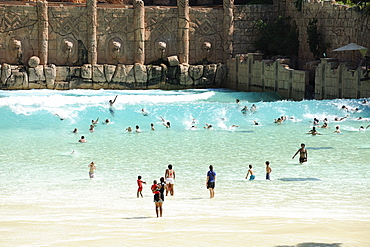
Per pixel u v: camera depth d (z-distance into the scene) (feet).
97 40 297.74
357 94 245.45
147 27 304.09
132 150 184.85
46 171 157.79
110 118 235.20
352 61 263.70
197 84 311.27
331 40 279.49
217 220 98.58
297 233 86.63
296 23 304.50
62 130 216.33
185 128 222.69
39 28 289.33
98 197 128.57
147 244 80.84
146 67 301.84
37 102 252.21
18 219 101.65
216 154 179.11
